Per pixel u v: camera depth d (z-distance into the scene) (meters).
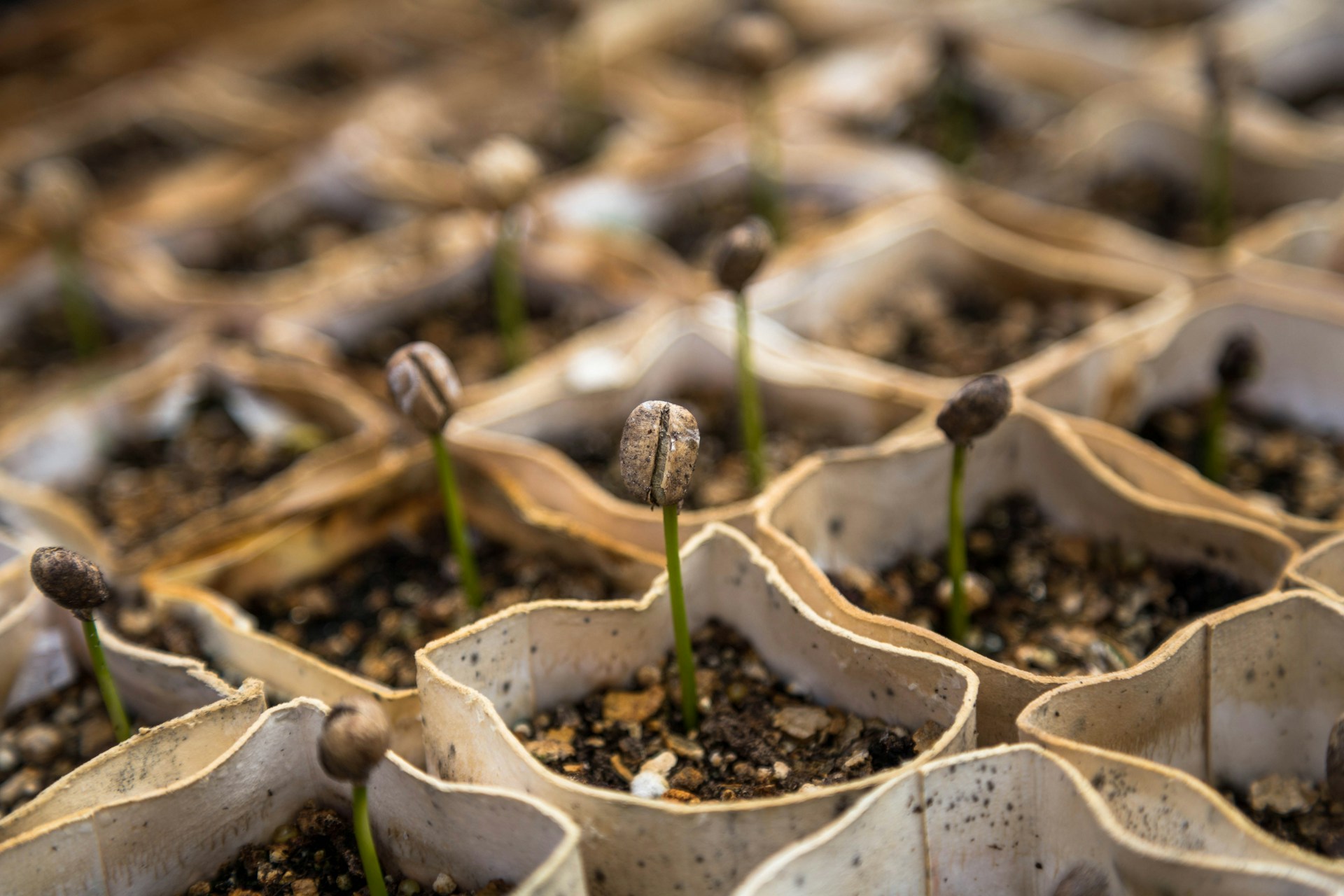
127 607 0.33
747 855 0.27
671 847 0.27
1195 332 0.36
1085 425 0.33
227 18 0.60
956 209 0.41
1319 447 0.35
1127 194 0.44
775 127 0.46
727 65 0.55
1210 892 0.25
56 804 0.28
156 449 0.38
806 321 0.39
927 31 0.50
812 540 0.32
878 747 0.29
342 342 0.41
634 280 0.40
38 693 0.32
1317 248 0.39
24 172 0.51
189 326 0.40
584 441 0.36
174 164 0.51
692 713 0.30
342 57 0.58
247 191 0.46
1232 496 0.31
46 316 0.43
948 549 0.33
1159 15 0.56
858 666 0.29
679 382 0.38
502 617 0.29
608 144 0.49
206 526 0.34
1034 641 0.31
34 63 0.57
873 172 0.43
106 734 0.32
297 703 0.28
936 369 0.38
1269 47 0.48
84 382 0.39
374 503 0.34
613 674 0.30
